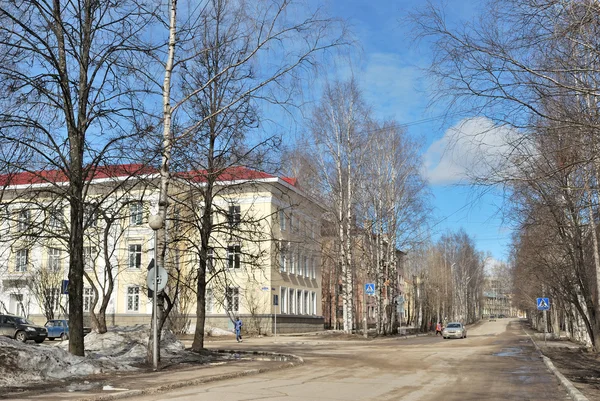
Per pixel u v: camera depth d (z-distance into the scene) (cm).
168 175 1717
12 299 4644
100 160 1596
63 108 1538
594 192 1359
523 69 938
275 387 1318
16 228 1914
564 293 3375
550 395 1232
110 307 4572
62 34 1587
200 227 2272
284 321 4806
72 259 1619
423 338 5025
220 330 4491
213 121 2030
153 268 1627
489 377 1620
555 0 891
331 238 4675
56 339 3866
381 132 4425
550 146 1048
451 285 8994
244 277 4566
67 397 1057
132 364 1672
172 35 1673
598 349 2619
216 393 1193
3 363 1290
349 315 4284
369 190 4459
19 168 1470
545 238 2498
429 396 1193
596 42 909
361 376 1612
